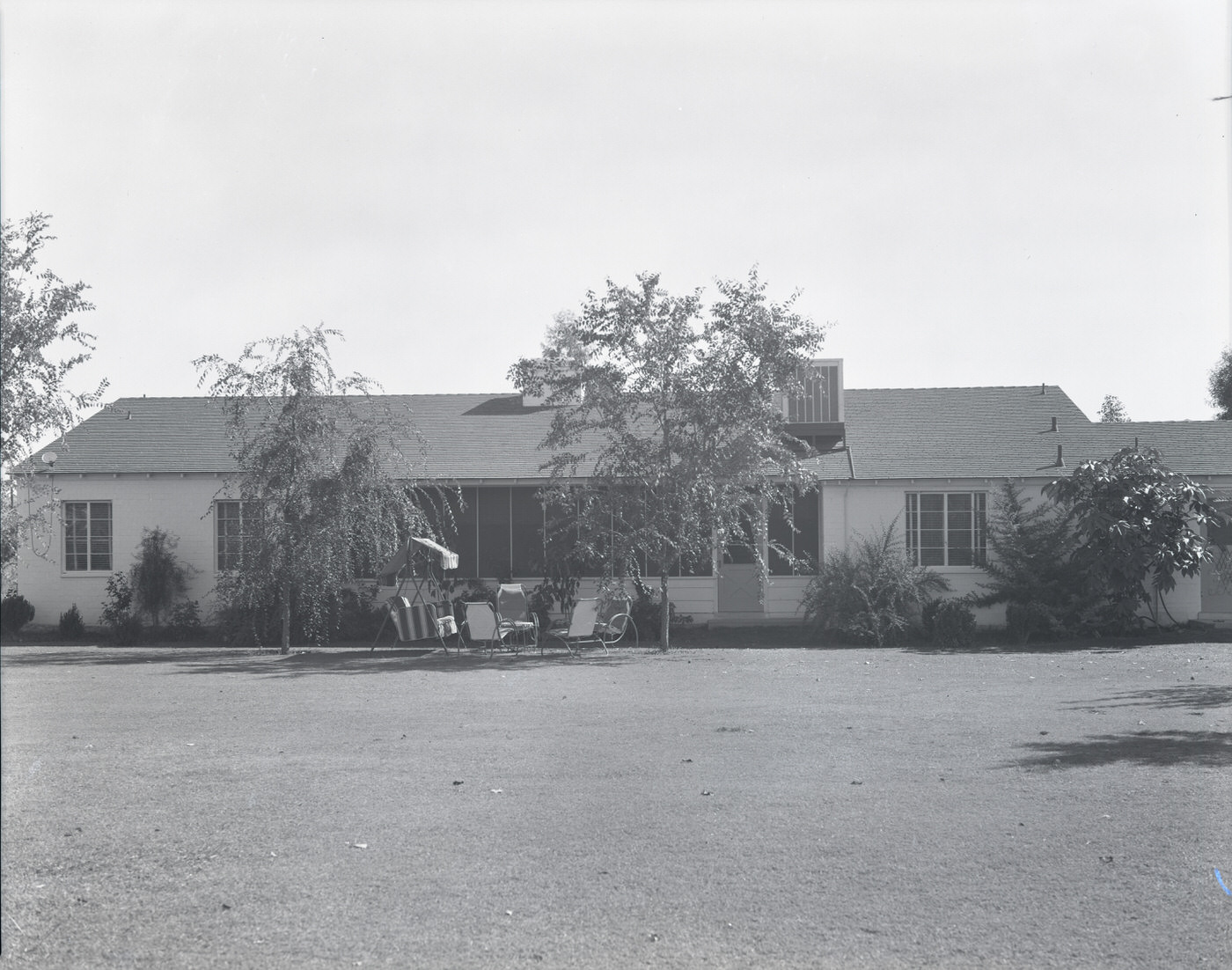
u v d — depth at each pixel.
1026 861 7.05
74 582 27.61
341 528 22.05
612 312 22.05
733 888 6.59
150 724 12.79
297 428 22.22
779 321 22.09
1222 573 25.66
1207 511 24.53
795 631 25.92
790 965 5.49
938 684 16.34
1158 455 25.14
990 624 26.00
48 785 9.36
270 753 10.84
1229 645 22.47
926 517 26.39
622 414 22.23
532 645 24.23
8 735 11.98
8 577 21.81
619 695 15.25
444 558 23.17
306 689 16.14
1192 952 5.64
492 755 10.62
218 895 6.50
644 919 6.09
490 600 24.72
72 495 27.67
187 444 28.88
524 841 7.55
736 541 23.44
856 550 26.30
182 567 27.39
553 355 22.73
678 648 23.39
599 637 23.83
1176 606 25.72
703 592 26.83
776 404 24.50
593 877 6.80
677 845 7.45
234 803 8.70
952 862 7.05
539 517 27.22
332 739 11.66
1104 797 8.63
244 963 5.51
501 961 5.53
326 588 22.39
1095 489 24.30
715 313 22.14
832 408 28.62
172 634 26.52
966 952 5.64
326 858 7.20
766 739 11.46
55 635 26.77
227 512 27.55
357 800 8.76
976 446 27.97
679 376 22.05
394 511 22.78
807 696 15.01
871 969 5.44
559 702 14.62
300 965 5.49
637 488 22.44
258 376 22.20
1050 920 6.07
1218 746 10.80
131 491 27.66
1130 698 14.45
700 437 22.28
